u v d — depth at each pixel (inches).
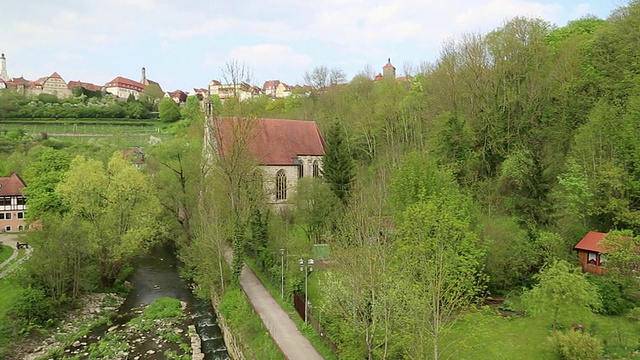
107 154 3553.2
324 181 2400.3
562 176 1747.0
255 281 1800.0
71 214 1941.4
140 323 1627.7
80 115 6328.7
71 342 1478.8
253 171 2313.0
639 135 1524.4
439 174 1551.4
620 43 1919.3
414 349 845.2
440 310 948.6
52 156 2667.3
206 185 2235.5
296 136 2970.0
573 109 2006.6
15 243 2645.2
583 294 1107.3
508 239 1470.2
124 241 1907.0
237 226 1803.6
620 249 1311.5
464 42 2390.5
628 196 1566.2
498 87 2212.1
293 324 1337.4
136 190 2034.9
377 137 3184.1
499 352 1108.5
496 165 2112.5
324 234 1867.6
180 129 5792.3
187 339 1503.4
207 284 1752.0
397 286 914.7
